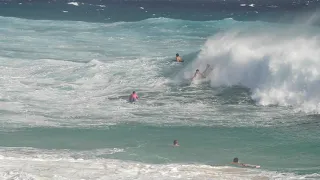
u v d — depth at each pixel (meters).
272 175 51.75
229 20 179.88
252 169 54.31
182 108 77.81
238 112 75.44
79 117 73.62
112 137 65.69
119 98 83.31
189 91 86.88
